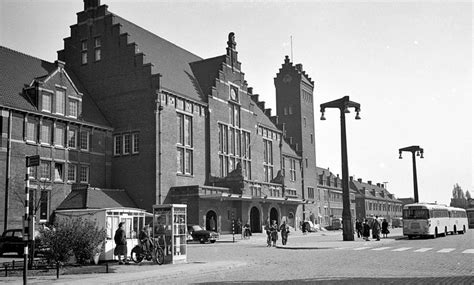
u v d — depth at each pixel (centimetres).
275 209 6631
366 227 4159
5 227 3781
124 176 4941
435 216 4669
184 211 2419
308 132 8744
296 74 8612
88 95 5222
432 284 1460
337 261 2319
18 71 4444
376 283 1502
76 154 4581
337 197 10688
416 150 6238
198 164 5444
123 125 5031
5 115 3906
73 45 5494
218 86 5919
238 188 5428
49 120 4319
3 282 1658
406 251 2862
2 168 3831
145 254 2381
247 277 1755
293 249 3334
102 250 2297
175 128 5138
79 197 4072
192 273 1908
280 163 7581
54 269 2072
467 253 2616
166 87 5100
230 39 6328
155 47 5812
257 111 7494
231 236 5238
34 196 4088
